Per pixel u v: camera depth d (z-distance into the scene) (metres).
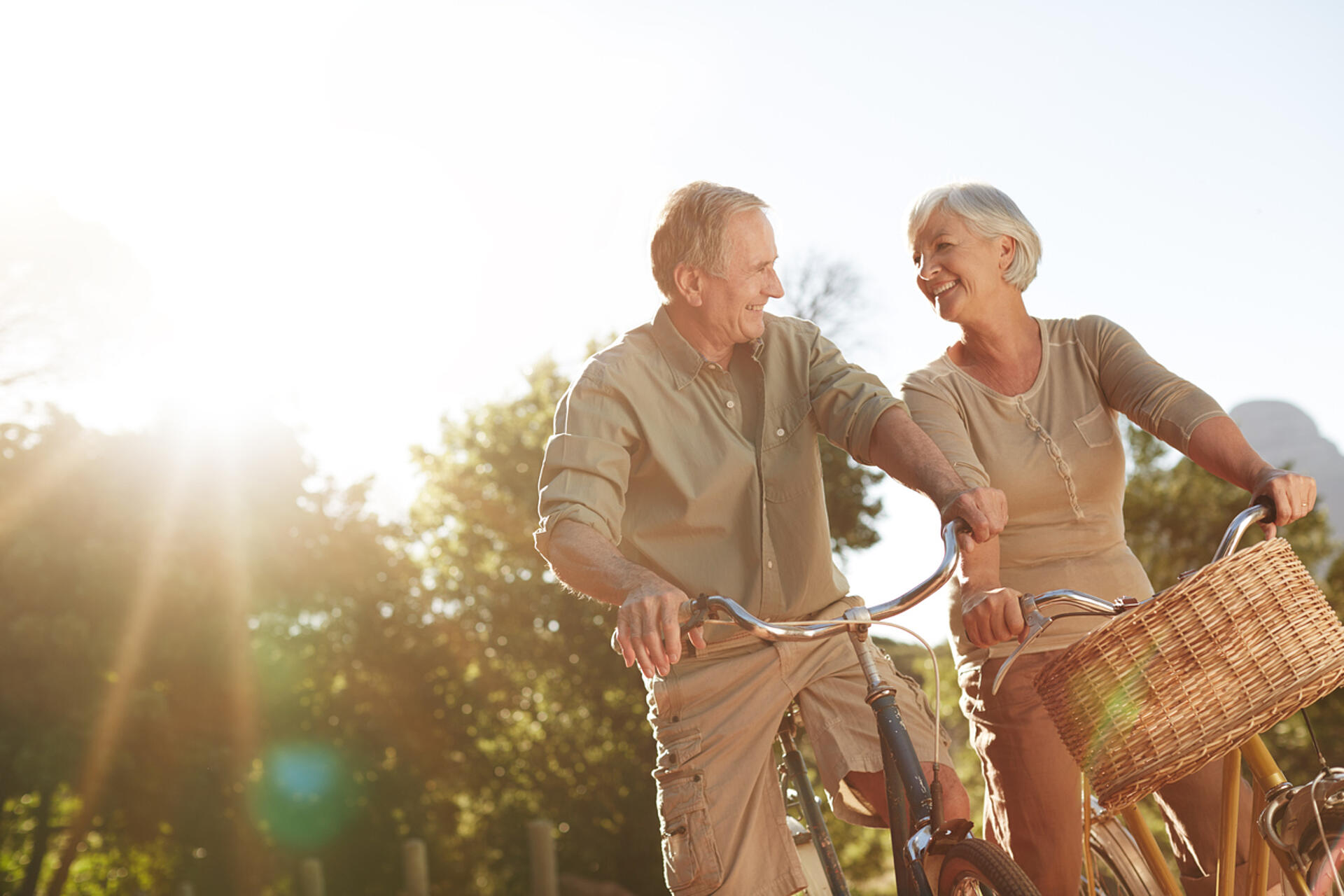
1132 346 2.63
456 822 25.16
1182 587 1.73
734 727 2.41
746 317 2.41
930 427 2.61
